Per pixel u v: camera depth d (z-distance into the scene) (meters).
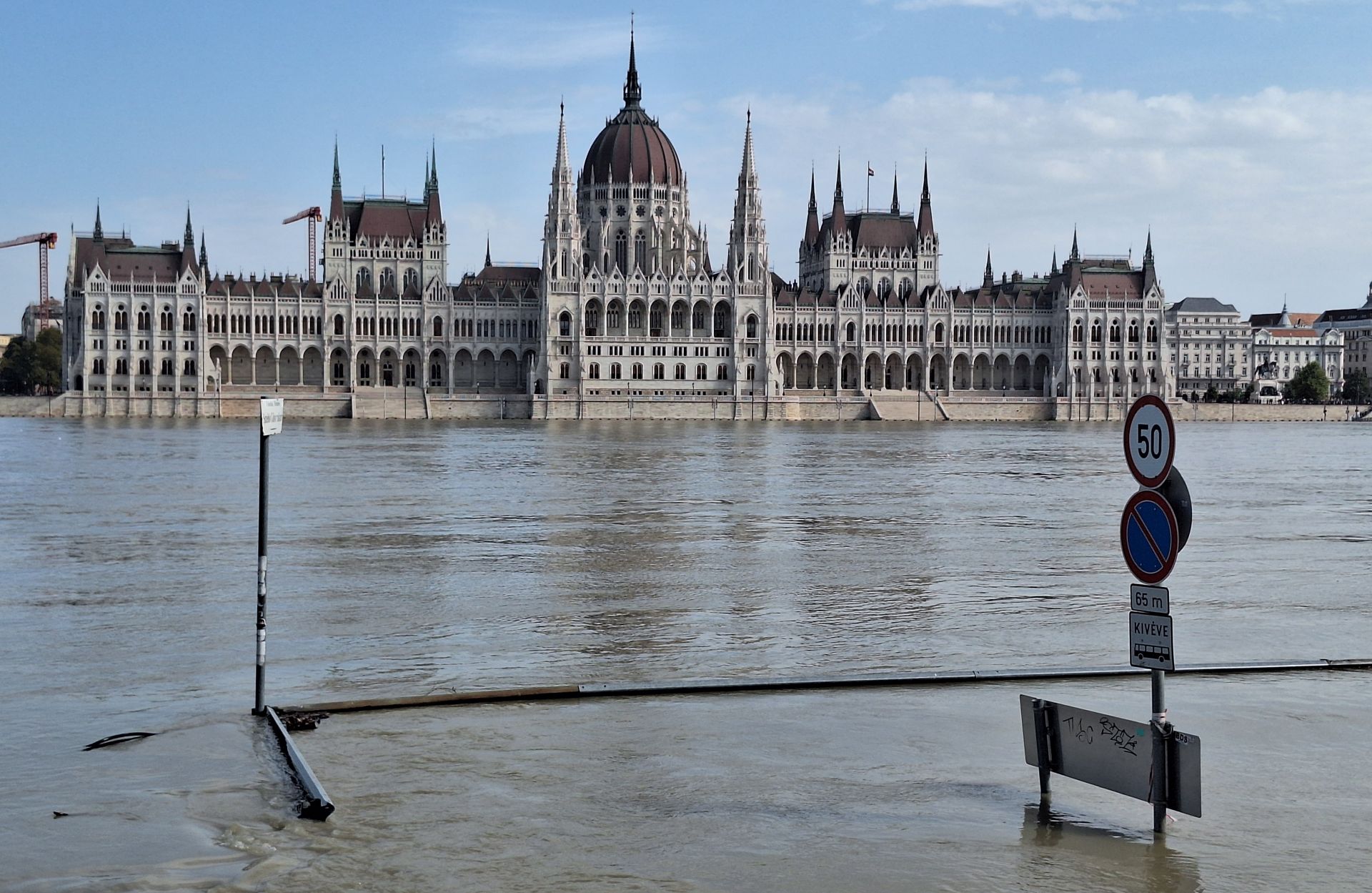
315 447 151.88
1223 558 56.41
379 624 39.09
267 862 18.91
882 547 59.78
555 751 24.73
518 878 18.39
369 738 25.67
